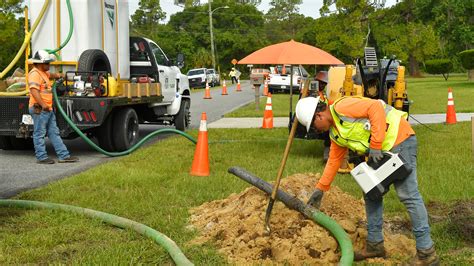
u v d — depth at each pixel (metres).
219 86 51.22
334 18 55.28
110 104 10.23
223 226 5.32
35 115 9.70
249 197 5.64
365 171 4.45
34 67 9.71
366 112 4.43
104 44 11.62
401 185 4.53
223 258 4.76
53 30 11.09
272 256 4.78
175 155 10.27
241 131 14.12
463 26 42.06
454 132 13.47
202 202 6.68
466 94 28.89
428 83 43.25
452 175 8.12
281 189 5.59
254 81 21.25
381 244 4.90
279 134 13.52
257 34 91.75
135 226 5.53
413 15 55.41
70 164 9.83
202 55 80.56
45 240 5.17
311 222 5.03
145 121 14.35
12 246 5.07
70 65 11.12
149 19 88.19
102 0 11.52
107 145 11.01
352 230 5.12
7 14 33.94
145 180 7.84
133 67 13.42
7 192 7.46
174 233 5.46
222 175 8.27
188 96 15.62
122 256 4.75
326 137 9.15
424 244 4.55
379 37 54.72
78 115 10.22
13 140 11.50
